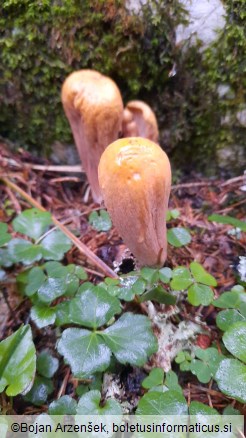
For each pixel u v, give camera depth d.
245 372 0.17
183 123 0.29
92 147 0.25
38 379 0.19
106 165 0.17
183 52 0.26
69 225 0.27
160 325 0.21
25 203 0.28
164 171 0.17
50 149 0.32
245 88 0.27
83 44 0.26
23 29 0.26
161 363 0.20
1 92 0.29
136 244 0.19
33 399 0.19
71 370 0.19
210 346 0.21
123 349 0.18
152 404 0.16
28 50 0.27
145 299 0.21
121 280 0.21
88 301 0.19
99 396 0.17
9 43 0.26
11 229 0.27
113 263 0.24
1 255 0.23
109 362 0.18
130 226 0.18
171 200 0.30
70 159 0.32
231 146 0.29
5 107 0.30
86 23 0.25
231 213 0.29
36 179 0.30
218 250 0.26
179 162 0.31
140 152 0.16
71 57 0.27
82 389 0.19
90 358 0.18
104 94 0.22
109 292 0.21
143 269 0.21
